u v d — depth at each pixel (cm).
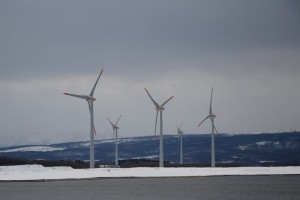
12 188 9300
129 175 13188
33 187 9569
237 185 10231
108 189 9169
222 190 9031
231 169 16388
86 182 10994
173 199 7494
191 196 7938
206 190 9019
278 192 8650
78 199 7406
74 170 14762
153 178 12600
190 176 13425
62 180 11619
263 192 8656
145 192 8594
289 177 13138
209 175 13688
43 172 13900
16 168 14938
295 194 8288
